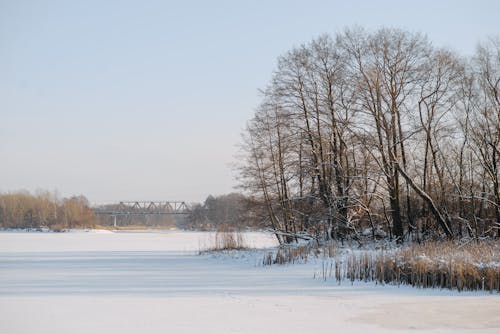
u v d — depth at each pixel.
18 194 134.00
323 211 36.88
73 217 134.12
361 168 37.31
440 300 19.28
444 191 39.25
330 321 15.88
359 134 36.12
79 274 28.50
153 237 89.19
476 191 39.56
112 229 142.50
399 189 40.47
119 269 31.30
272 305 18.31
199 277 26.44
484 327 15.36
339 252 31.27
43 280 25.75
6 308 17.91
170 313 16.95
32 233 108.75
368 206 38.19
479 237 35.09
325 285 22.88
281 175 40.47
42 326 15.24
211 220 103.69
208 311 17.25
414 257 23.30
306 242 38.41
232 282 24.23
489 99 37.31
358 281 23.86
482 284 21.23
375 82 35.81
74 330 14.76
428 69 36.38
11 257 42.06
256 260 33.19
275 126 39.38
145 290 21.98
